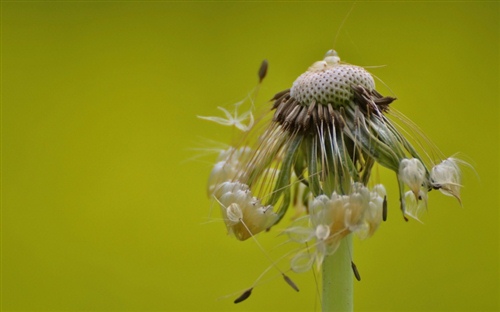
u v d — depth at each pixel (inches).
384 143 8.2
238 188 8.4
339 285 8.5
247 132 8.9
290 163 8.4
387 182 11.0
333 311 8.5
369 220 8.2
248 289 8.4
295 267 8.2
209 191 8.9
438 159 8.5
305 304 12.1
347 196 8.1
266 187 8.5
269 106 9.0
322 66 8.6
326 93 8.4
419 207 8.4
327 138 8.3
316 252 8.2
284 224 11.9
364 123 8.3
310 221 8.2
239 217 8.3
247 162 8.7
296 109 8.5
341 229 8.1
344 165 8.2
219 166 8.9
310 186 8.3
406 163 8.1
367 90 8.4
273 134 8.5
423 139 8.6
